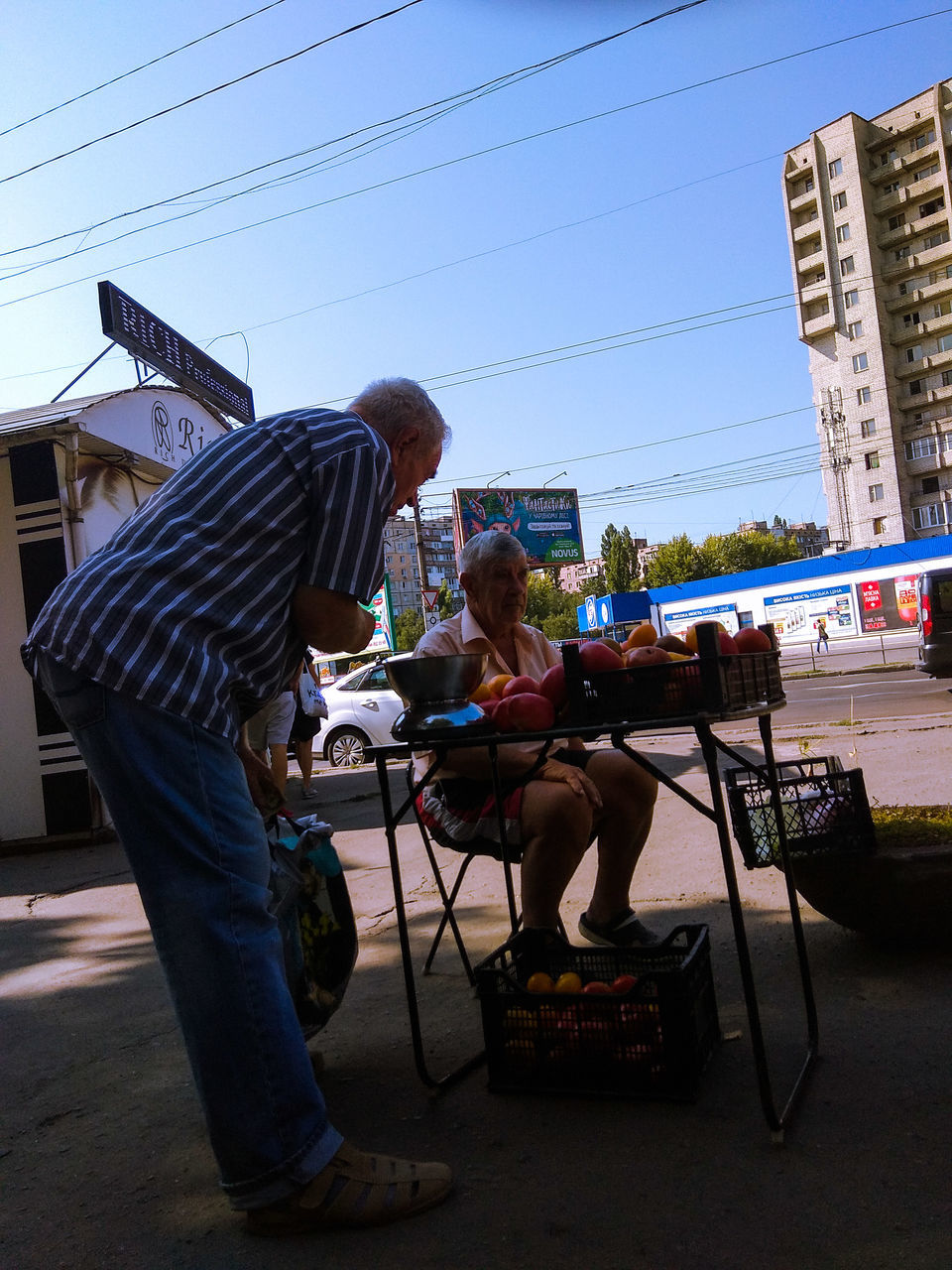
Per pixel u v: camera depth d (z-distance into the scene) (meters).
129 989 3.45
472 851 2.95
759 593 36.38
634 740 10.09
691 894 3.76
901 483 68.19
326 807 7.93
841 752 6.83
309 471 1.89
